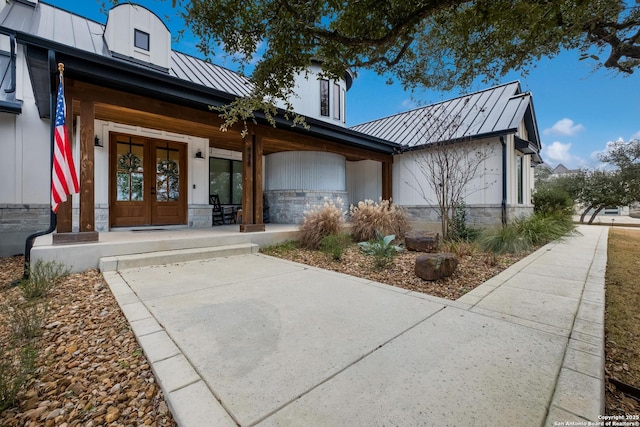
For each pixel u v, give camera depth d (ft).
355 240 23.00
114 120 21.25
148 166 24.53
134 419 5.08
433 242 19.24
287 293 11.45
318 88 36.19
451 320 8.87
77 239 14.80
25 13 23.73
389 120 41.42
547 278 13.53
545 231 24.58
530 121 33.37
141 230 22.84
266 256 18.89
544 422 4.71
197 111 18.65
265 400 5.22
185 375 5.95
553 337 7.70
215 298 10.75
